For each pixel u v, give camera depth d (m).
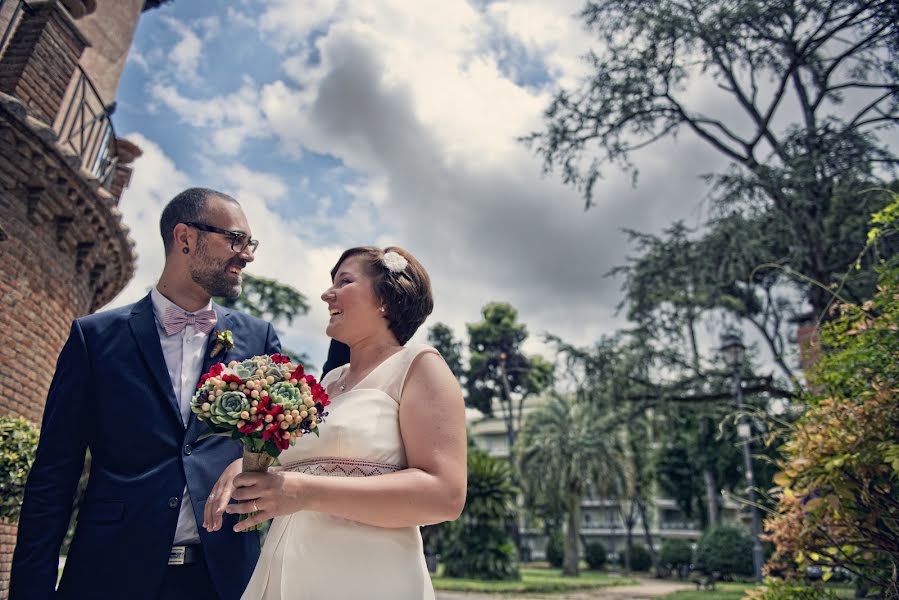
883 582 3.36
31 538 2.19
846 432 3.38
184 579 2.33
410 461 1.78
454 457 1.73
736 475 33.81
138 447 2.40
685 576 38.84
